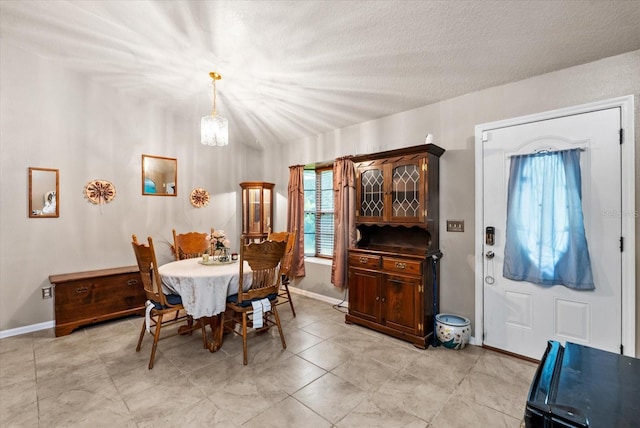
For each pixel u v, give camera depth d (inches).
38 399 73.2
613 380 32.3
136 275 130.0
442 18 72.2
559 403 28.6
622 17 65.9
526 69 87.4
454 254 108.0
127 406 70.7
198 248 145.9
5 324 111.1
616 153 78.2
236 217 183.2
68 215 124.6
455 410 69.4
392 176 112.3
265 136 173.0
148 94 139.6
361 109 124.2
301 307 143.5
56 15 94.6
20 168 114.0
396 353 97.0
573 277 83.4
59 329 110.3
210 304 93.4
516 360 92.5
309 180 172.7
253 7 78.2
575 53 78.7
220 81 121.1
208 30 90.0
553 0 63.6
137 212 143.9
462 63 88.4
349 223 137.4
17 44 111.4
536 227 89.9
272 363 90.8
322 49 90.3
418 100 111.8
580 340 83.8
